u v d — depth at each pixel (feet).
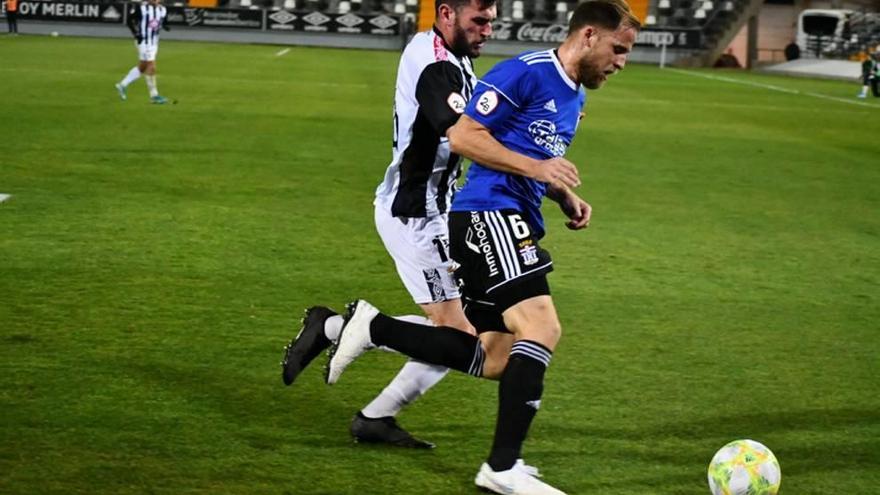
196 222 84.38
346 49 378.94
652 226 92.32
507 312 38.99
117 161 111.86
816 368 55.26
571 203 41.32
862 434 45.88
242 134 138.82
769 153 146.61
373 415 42.52
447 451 42.27
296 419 44.96
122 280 66.49
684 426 46.06
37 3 376.27
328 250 77.46
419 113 41.11
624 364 54.54
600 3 38.63
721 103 228.43
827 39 427.74
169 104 171.73
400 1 407.23
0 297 61.57
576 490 39.11
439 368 41.83
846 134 176.96
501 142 39.47
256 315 60.44
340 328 40.86
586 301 66.90
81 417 43.91
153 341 54.75
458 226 39.91
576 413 47.11
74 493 36.78
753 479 36.65
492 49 387.14
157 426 43.39
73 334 55.26
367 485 38.70
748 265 79.15
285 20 389.39
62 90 184.24
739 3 407.23
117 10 376.68
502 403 37.78
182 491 37.40
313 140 136.15
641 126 173.78
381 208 43.37
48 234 77.77
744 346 58.75
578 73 39.32
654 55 397.60
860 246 88.12
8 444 40.78
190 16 388.78
